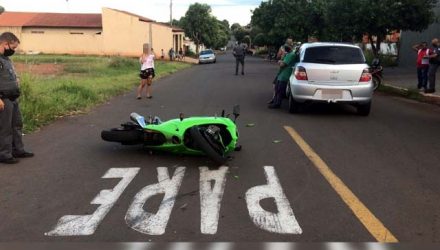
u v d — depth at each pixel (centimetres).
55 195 557
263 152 776
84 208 516
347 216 497
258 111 1240
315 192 574
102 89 1628
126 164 693
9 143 693
